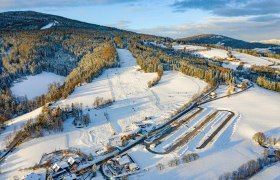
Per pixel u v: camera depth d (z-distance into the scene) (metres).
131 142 166.00
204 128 181.75
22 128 181.88
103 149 157.50
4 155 156.62
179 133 176.25
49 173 138.00
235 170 137.12
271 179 131.62
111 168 141.00
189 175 134.12
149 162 146.00
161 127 185.12
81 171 139.00
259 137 163.12
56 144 164.75
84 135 174.88
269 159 145.12
